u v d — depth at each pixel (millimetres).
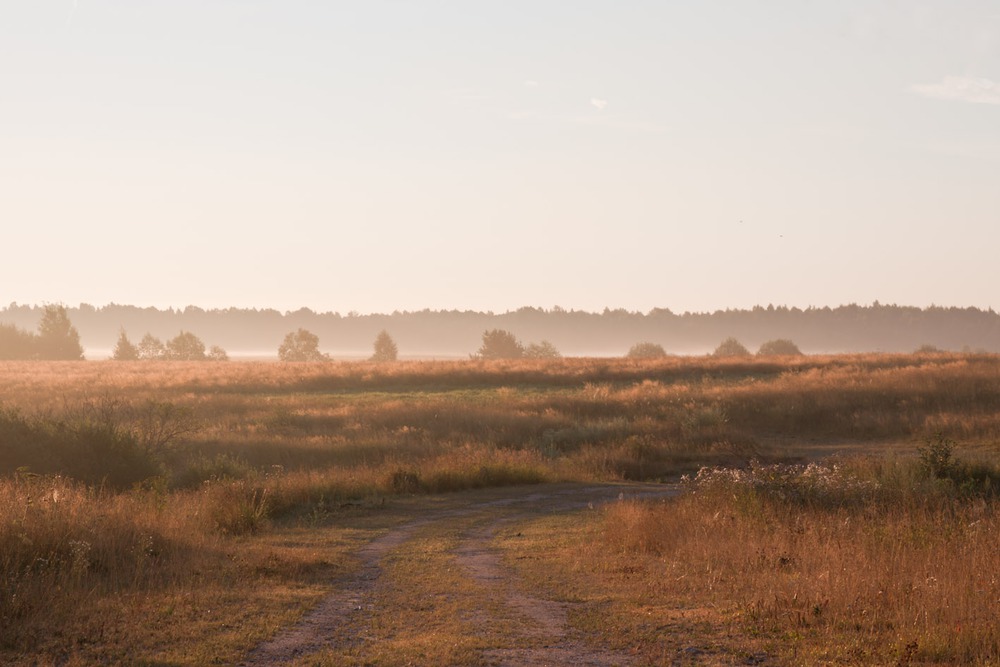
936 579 9289
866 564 10117
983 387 40625
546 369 64938
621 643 7871
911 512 15344
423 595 10289
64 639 7758
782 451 32250
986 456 27453
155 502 15641
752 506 15344
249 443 30891
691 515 14922
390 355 164750
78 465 20172
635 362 69312
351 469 25938
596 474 28797
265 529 16219
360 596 10211
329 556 13164
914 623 7984
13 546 10320
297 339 158875
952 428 33781
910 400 39906
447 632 8398
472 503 21422
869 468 22375
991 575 9602
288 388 60375
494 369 65188
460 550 14188
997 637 7402
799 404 40594
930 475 20953
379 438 33406
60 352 141375
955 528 13102
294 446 30609
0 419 20734
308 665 7180
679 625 8492
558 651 7656
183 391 58688
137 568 10562
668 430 35781
